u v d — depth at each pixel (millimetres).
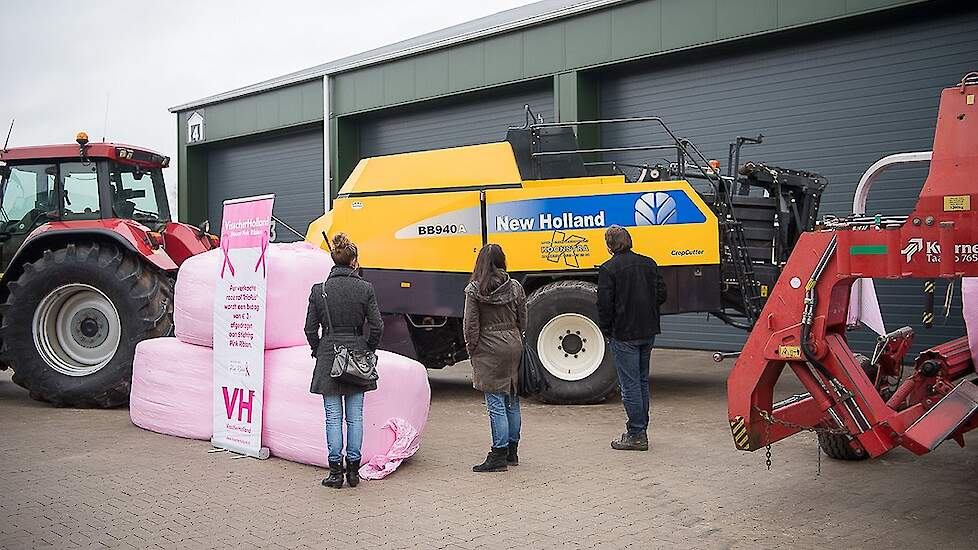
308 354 6773
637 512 5410
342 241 6109
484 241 9789
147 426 7887
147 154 10281
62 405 9281
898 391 5863
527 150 9852
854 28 12703
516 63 15742
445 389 10891
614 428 8109
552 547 4785
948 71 11906
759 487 5965
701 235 9188
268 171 20953
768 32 13008
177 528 5125
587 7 14617
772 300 5324
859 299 6371
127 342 8992
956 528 5055
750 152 13766
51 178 9930
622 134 15156
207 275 7512
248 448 6875
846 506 5500
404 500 5703
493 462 6438
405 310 10023
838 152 12922
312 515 5383
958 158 4699
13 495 5793
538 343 9445
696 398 9844
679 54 14148
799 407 5539
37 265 9211
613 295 7039
